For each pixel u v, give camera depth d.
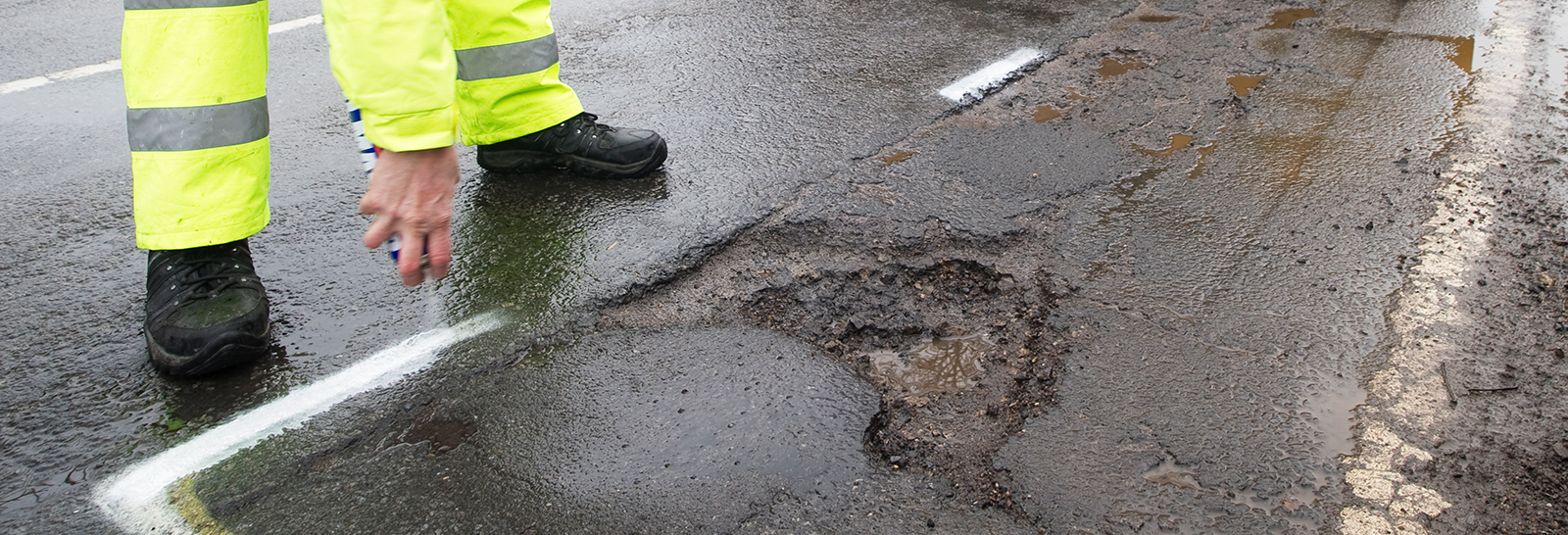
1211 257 2.52
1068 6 4.63
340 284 2.42
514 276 2.46
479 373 2.10
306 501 1.77
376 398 2.02
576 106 2.94
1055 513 1.73
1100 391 2.03
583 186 2.93
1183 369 2.09
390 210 1.70
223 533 1.70
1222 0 4.65
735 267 2.53
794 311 2.35
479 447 1.89
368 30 1.55
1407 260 2.47
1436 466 1.82
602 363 2.14
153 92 1.94
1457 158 3.02
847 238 2.64
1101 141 3.22
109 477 1.82
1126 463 1.83
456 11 2.58
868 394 2.04
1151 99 3.55
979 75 3.80
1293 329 2.21
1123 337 2.20
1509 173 2.92
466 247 2.59
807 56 4.02
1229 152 3.12
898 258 2.56
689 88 3.70
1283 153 3.10
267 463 1.85
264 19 2.03
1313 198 2.81
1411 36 4.12
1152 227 2.67
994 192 2.88
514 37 2.71
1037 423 1.95
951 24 4.39
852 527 1.70
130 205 2.88
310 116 3.48
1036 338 2.24
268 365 2.11
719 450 1.88
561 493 1.78
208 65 1.94
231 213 2.06
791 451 1.88
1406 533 1.68
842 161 3.08
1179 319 2.26
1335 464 1.83
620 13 4.63
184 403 2.01
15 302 2.36
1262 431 1.91
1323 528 1.69
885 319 2.32
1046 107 3.52
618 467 1.84
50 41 4.23
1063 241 2.62
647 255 2.55
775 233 2.67
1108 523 1.70
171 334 2.01
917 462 1.86
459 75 2.72
